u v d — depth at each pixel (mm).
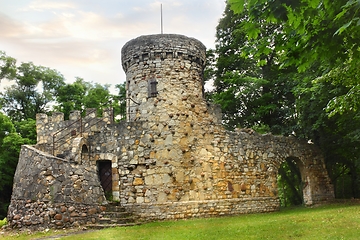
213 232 11859
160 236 11547
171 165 17344
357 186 29781
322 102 21203
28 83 38562
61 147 19406
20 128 32781
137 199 17094
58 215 14719
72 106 36875
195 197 17547
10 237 13383
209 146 18531
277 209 20281
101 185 17938
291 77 25672
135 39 18953
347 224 11852
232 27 28969
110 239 11312
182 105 18125
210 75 30922
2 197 29656
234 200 18656
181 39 18750
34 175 15594
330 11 6703
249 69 29562
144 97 18234
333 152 25016
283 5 6496
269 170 20688
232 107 29250
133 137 17734
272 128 26609
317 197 22875
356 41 7152
